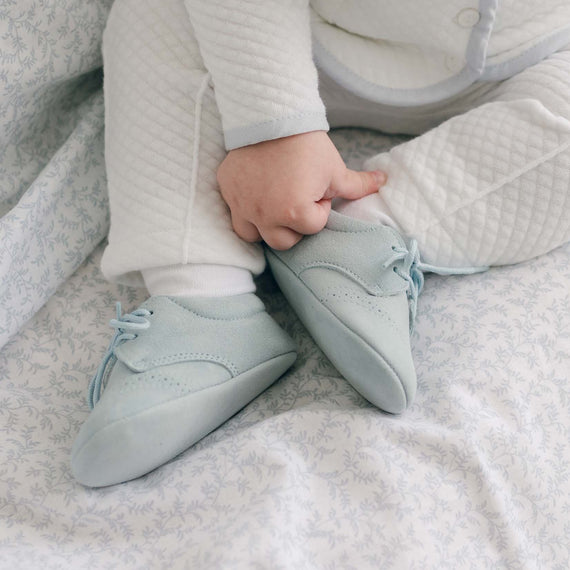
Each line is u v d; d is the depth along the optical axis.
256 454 0.71
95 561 0.68
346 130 1.01
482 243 0.81
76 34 0.89
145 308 0.76
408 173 0.82
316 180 0.75
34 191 0.88
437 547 0.69
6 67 0.85
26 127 0.94
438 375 0.78
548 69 0.82
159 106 0.81
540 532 0.72
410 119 0.96
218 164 0.80
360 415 0.75
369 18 0.84
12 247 0.84
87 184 0.94
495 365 0.78
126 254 0.78
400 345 0.73
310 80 0.76
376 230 0.78
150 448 0.70
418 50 0.87
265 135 0.74
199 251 0.76
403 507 0.70
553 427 0.77
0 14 0.83
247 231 0.79
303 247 0.79
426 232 0.80
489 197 0.79
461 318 0.82
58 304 0.90
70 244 0.91
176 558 0.67
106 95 0.87
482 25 0.80
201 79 0.80
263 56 0.75
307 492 0.70
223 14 0.75
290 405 0.79
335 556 0.68
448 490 0.71
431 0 0.79
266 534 0.65
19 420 0.79
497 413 0.76
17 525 0.71
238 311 0.76
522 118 0.79
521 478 0.73
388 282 0.76
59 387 0.83
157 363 0.71
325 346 0.77
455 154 0.81
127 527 0.70
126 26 0.84
